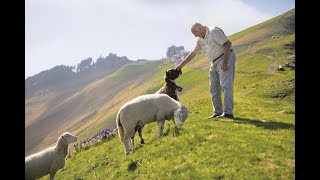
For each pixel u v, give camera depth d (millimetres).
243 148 10539
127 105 13039
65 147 12375
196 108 20828
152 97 13438
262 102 23172
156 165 11086
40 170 12000
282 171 8711
